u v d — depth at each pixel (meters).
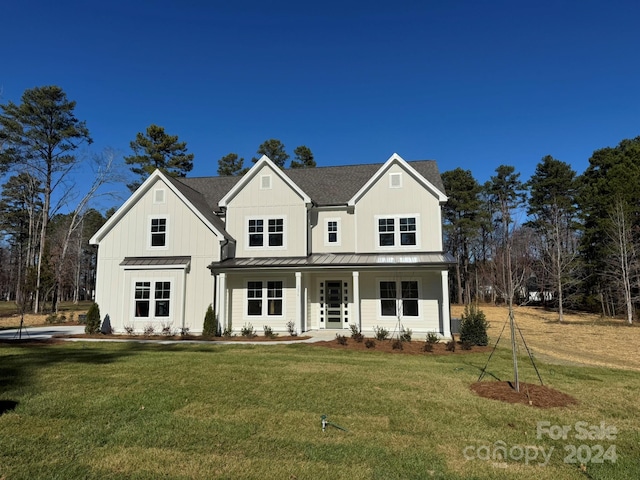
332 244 20.14
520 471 4.65
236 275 19.20
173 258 18.78
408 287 18.88
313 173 23.70
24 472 4.40
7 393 7.30
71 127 34.53
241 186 20.05
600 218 33.81
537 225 45.12
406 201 19.38
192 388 7.82
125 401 6.91
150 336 17.09
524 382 8.80
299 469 4.57
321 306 19.86
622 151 40.69
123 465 4.61
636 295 30.27
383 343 14.61
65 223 50.72
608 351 15.14
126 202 19.41
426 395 7.64
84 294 70.69
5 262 66.06
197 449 5.07
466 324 14.72
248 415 6.37
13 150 32.38
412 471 4.57
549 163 45.91
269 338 16.45
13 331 19.67
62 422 5.94
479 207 47.22
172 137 41.66
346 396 7.49
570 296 36.44
